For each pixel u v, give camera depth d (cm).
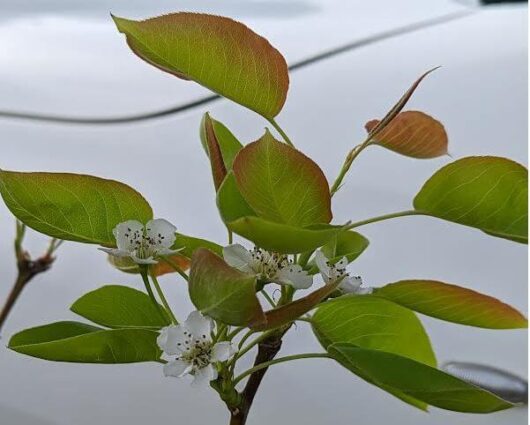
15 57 127
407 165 105
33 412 95
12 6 140
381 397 91
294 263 66
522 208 64
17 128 115
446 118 109
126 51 128
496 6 133
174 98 117
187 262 73
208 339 62
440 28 126
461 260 97
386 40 124
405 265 97
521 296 95
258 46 64
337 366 93
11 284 104
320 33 127
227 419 92
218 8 135
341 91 114
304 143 109
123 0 138
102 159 110
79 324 67
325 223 62
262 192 61
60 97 119
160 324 69
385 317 70
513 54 116
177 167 108
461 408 62
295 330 94
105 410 94
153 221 65
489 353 92
